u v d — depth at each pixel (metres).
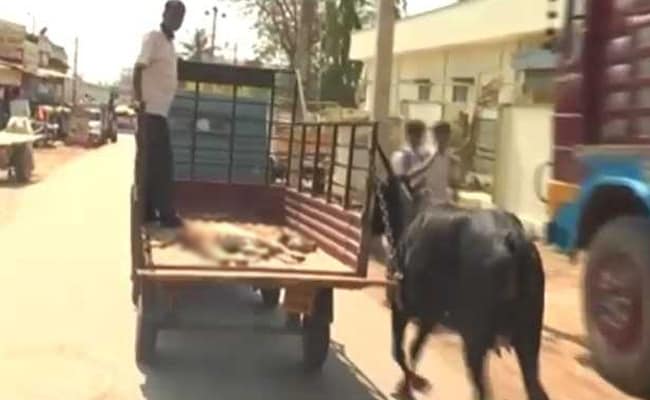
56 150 47.28
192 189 11.18
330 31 43.44
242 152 11.57
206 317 8.72
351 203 8.18
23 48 54.88
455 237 6.45
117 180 30.14
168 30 9.41
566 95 9.34
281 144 11.59
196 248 8.22
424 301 6.79
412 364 7.55
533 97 21.39
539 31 20.44
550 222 9.53
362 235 7.45
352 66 43.28
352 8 43.31
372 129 7.54
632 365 7.89
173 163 10.73
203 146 11.49
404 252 7.07
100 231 17.17
